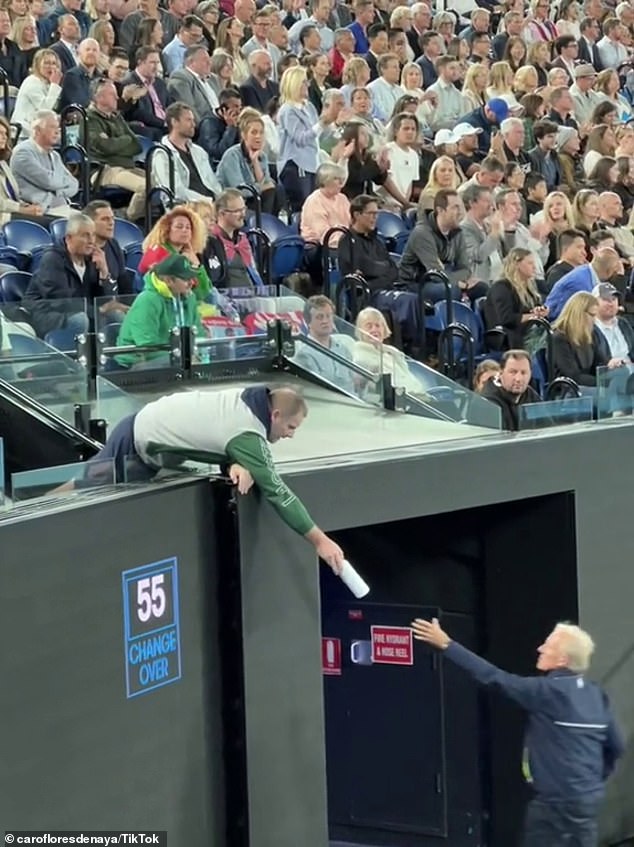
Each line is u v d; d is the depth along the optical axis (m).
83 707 9.95
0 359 12.92
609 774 11.72
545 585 14.10
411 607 14.48
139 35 22.89
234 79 23.98
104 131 20.19
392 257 19.95
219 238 17.36
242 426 10.87
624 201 24.06
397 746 14.58
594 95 28.12
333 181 19.39
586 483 14.20
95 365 14.15
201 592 11.12
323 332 15.43
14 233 17.22
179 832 10.95
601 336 18.09
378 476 12.31
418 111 25.05
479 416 14.30
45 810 9.64
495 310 18.41
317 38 25.67
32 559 9.48
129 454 10.95
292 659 11.70
